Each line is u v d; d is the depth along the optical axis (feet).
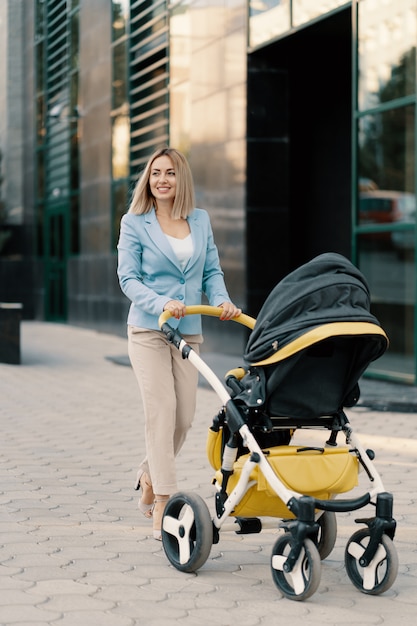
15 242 98.32
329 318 14.53
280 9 48.57
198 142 57.31
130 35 68.69
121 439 29.43
